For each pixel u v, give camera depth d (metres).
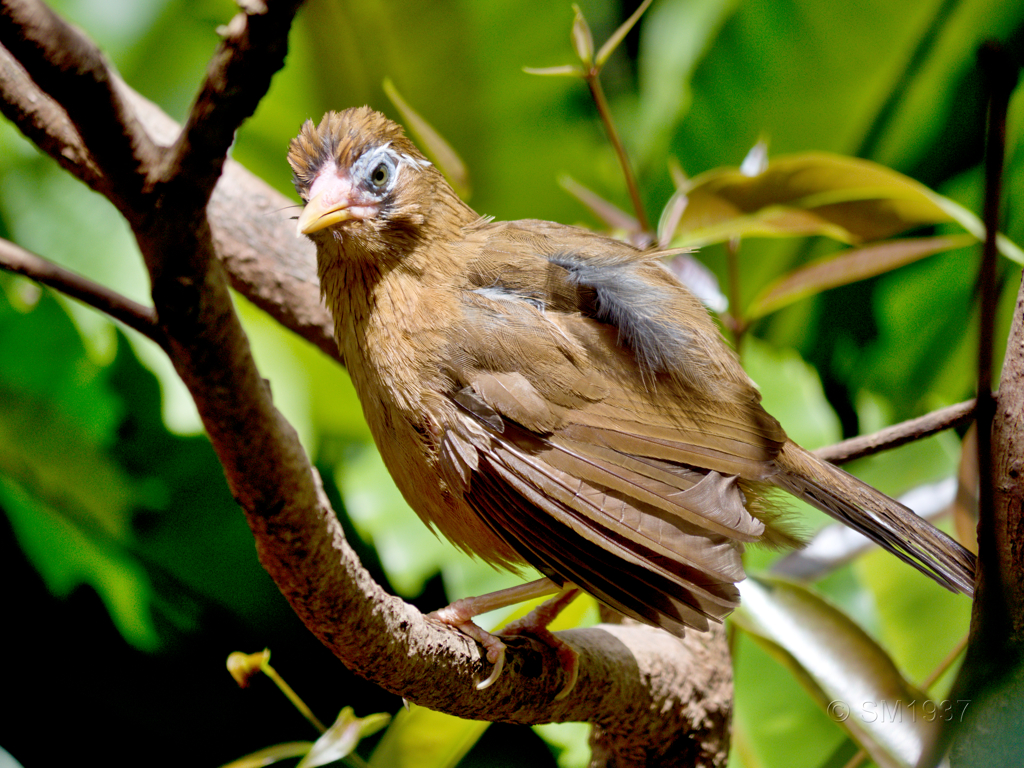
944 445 9.48
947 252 10.40
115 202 3.33
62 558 10.16
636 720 6.20
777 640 6.08
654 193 10.32
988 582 4.87
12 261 3.84
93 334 9.33
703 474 5.86
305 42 9.73
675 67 10.23
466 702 5.17
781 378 9.73
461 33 9.74
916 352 10.49
